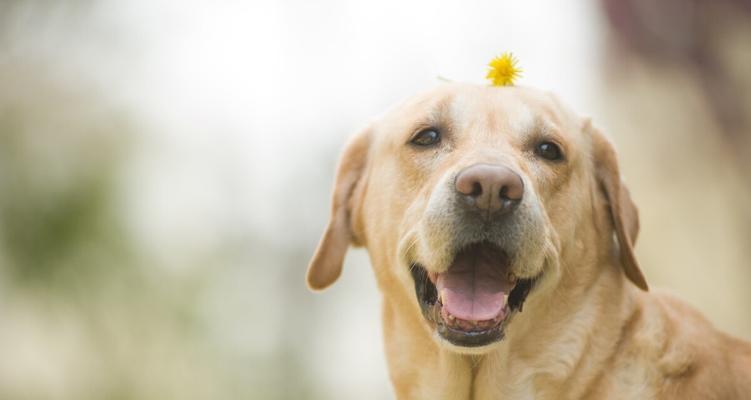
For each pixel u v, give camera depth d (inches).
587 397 131.3
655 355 129.3
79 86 335.0
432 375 136.2
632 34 258.4
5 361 342.0
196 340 370.3
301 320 408.5
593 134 141.9
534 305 129.4
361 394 412.8
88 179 333.7
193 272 380.2
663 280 285.7
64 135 333.4
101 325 343.9
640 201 284.2
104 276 339.9
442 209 120.8
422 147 135.6
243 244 399.2
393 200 137.3
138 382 356.5
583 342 131.4
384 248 139.5
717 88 246.4
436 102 137.1
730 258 271.6
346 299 414.0
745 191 254.5
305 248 412.2
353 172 150.9
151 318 355.9
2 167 323.3
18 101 323.0
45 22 321.7
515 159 126.3
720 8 240.5
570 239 131.3
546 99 139.3
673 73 253.6
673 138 263.6
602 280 135.6
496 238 119.3
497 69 142.8
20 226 323.6
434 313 127.3
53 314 335.6
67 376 350.0
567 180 132.6
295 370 401.7
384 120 147.7
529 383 131.6
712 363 128.9
